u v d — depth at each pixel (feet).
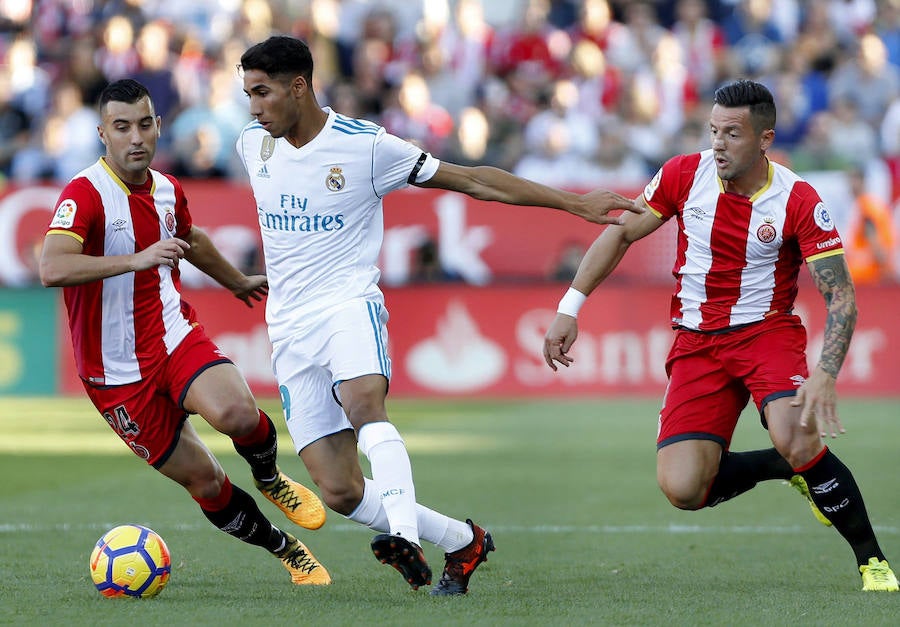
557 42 236.22
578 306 70.18
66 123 207.82
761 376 67.51
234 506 67.87
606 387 181.37
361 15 246.88
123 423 68.54
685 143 201.05
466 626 54.49
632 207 66.03
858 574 71.15
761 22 236.63
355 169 64.34
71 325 69.10
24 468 118.01
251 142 66.23
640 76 222.07
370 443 62.03
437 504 98.32
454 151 202.49
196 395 66.54
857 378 179.32
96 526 87.04
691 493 68.28
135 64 219.61
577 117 215.92
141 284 67.87
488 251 181.57
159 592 63.10
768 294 68.54
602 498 101.65
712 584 67.46
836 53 228.43
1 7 246.47
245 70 63.57
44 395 185.26
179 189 71.87
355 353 63.57
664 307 179.83
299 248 65.26
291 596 63.16
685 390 69.72
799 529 87.81
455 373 182.60
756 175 67.36
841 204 179.52
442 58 228.22
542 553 78.38
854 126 207.31
